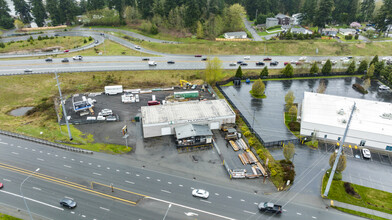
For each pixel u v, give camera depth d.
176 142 73.12
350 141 74.00
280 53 145.38
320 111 81.12
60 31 172.00
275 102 96.31
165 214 51.12
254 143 72.50
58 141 72.44
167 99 97.25
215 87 108.56
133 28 176.88
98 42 150.25
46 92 100.94
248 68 125.81
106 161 65.38
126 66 121.81
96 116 85.06
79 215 50.47
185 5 173.62
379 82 113.38
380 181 60.53
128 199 54.41
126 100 94.06
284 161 66.06
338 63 124.62
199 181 59.72
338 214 51.88
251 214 51.56
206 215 51.12
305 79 116.56
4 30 179.00
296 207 53.28
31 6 196.88
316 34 159.38
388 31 166.00
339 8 188.25
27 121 82.38
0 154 66.50
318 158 67.94
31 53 133.75
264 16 187.75
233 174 60.66
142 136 75.75
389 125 73.69
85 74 112.56
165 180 59.75
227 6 192.25
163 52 142.50
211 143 73.69
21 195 54.62
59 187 57.00
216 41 155.62
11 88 100.56
